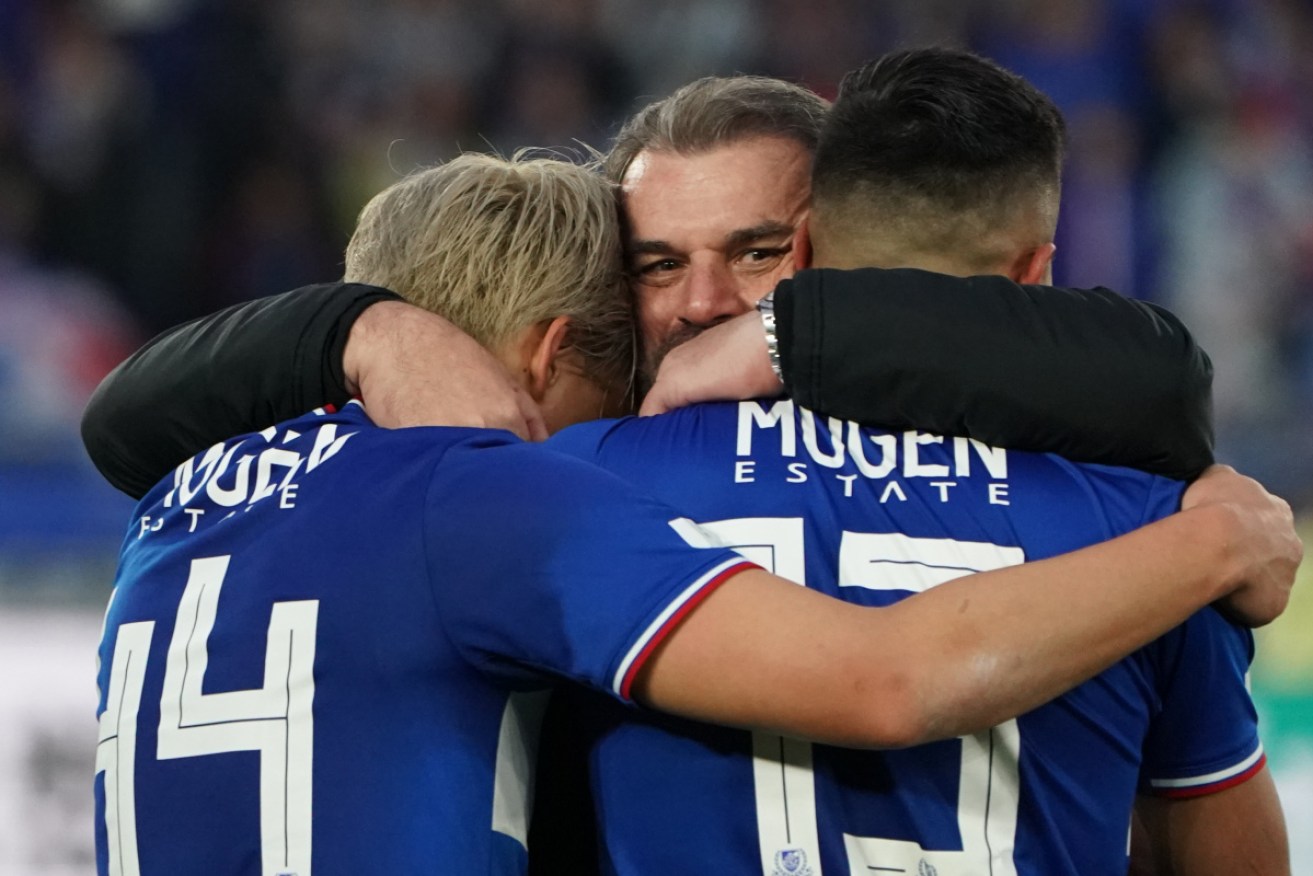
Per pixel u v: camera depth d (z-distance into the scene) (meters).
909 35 30.36
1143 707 6.22
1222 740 6.43
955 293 6.00
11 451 19.50
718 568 5.69
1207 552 5.83
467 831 5.88
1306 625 17.70
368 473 6.23
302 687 5.97
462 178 7.22
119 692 6.32
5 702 16.12
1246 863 6.63
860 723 5.47
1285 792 16.94
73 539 17.77
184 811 6.02
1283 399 27.00
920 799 5.86
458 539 5.91
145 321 25.55
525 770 6.21
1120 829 6.13
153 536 6.63
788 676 5.51
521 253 7.07
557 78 29.34
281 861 5.86
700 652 5.61
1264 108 30.19
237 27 27.06
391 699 5.91
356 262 7.55
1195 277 28.42
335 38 28.27
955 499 6.01
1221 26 30.45
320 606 6.01
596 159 8.86
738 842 5.93
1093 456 6.08
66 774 15.87
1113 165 28.56
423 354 6.60
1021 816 5.93
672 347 8.05
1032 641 5.55
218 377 6.71
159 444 6.91
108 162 25.66
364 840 5.81
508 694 6.12
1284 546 6.09
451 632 5.90
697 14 29.98
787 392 6.36
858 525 6.00
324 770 5.89
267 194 26.83
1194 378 6.05
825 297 6.00
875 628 5.54
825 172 6.45
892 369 5.93
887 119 6.31
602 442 6.46
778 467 6.14
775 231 7.93
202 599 6.24
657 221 7.95
